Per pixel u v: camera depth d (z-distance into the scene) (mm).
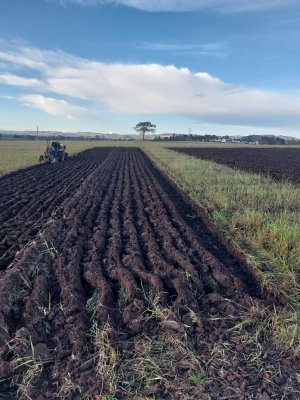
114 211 12461
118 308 5941
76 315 5559
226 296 6574
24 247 8461
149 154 46594
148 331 5410
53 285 6699
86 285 6770
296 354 4914
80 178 21531
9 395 4297
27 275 6801
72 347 5004
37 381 4461
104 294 6094
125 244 9062
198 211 12852
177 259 7844
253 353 4992
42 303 6008
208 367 4699
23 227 10398
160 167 28734
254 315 5809
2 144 64312
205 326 5559
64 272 6996
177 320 5566
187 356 4871
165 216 11656
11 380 4469
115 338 5156
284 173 25016
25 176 21656
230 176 20062
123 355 4871
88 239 9336
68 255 7953
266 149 71562
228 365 4762
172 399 4168
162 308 5797
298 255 7859
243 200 13680
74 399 4215
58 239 9000
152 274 6754
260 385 4449
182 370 4633
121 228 10523
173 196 16750
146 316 5641
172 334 5246
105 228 10414
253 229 9898
